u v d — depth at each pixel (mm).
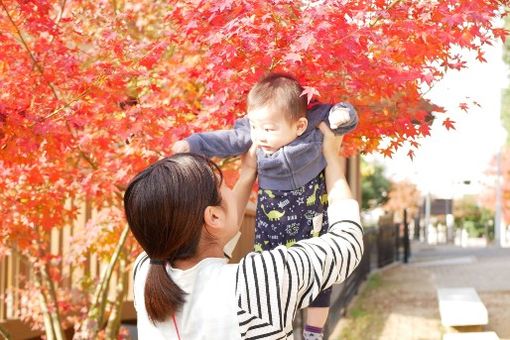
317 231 2689
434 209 45719
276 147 2637
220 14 3689
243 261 2141
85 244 5867
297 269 2092
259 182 2756
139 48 4406
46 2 4117
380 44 3639
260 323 2062
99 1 4930
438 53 3871
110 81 4215
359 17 3455
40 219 5066
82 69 4918
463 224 55656
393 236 21797
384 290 13906
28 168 4789
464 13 3527
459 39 3734
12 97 4195
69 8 5262
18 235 5469
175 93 5156
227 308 2074
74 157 5461
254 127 2660
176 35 4316
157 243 2131
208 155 2781
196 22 3752
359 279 14297
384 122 3768
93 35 4914
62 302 6973
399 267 19531
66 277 7449
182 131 4363
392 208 45094
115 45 4301
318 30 3283
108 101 4309
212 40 3543
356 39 3330
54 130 4012
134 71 4242
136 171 4473
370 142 4191
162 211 2096
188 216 2098
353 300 12758
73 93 4355
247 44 3555
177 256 2158
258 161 2713
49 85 4316
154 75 4852
